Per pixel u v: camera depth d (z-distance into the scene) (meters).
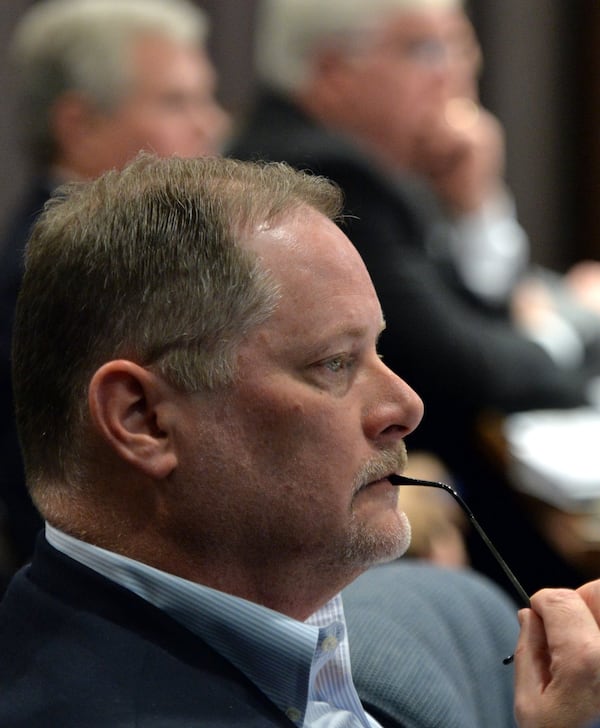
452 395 7.07
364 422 3.15
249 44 10.64
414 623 4.04
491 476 6.50
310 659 3.08
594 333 8.52
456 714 3.77
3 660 3.07
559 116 11.66
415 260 7.24
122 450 3.04
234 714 2.96
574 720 3.08
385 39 7.64
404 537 3.21
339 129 7.77
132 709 2.91
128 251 3.06
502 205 10.94
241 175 3.22
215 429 3.04
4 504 6.16
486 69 11.51
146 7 7.38
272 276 3.05
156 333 3.03
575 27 11.55
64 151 7.28
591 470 5.96
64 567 3.11
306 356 3.06
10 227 7.06
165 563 3.11
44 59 7.24
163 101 7.29
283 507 3.07
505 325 7.88
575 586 6.09
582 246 11.89
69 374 3.10
